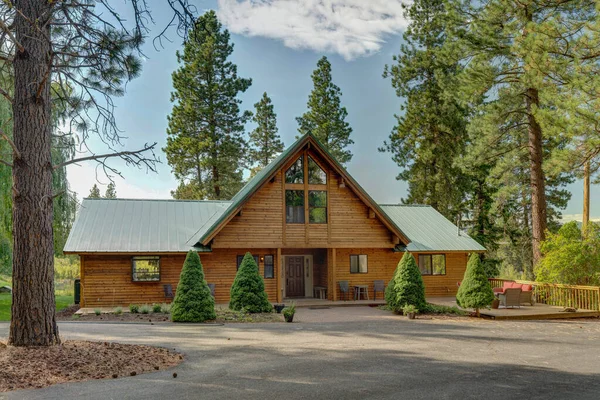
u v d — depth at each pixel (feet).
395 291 65.16
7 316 59.62
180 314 53.47
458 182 124.67
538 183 83.71
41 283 33.04
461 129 122.01
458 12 86.63
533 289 76.74
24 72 33.24
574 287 69.10
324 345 39.81
